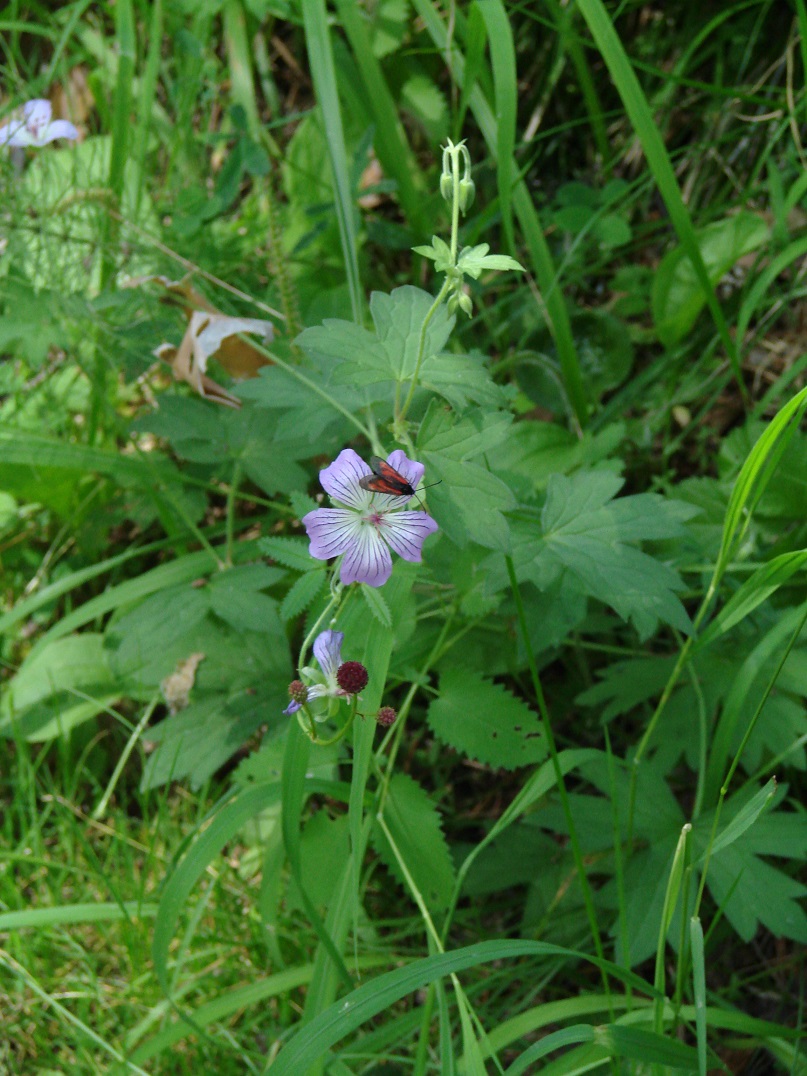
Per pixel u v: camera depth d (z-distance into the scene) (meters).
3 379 0.55
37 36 0.69
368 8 0.61
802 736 0.42
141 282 0.50
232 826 0.35
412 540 0.32
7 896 0.44
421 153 0.66
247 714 0.46
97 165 0.61
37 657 0.50
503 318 0.61
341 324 0.36
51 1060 0.42
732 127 0.61
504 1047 0.37
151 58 0.56
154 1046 0.37
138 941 0.43
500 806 0.49
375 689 0.33
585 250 0.61
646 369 0.57
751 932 0.38
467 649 0.47
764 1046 0.40
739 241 0.55
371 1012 0.30
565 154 0.66
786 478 0.47
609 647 0.48
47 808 0.48
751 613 0.46
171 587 0.49
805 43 0.46
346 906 0.36
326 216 0.60
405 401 0.36
